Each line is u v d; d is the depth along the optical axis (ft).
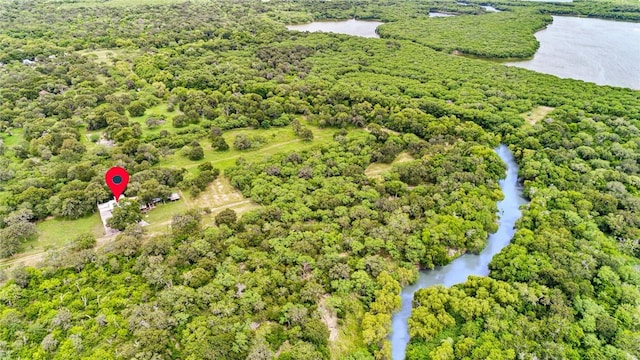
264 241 231.30
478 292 203.00
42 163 306.76
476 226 248.32
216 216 253.03
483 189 280.72
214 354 170.71
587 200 264.93
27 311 192.75
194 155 325.01
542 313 195.72
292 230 240.94
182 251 224.53
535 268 215.10
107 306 196.24
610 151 321.11
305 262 219.20
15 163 306.96
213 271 215.92
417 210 260.83
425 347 185.37
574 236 241.35
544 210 261.44
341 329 193.57
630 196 266.77
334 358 181.98
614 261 218.38
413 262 228.84
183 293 198.49
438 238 239.50
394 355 187.32
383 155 325.62
